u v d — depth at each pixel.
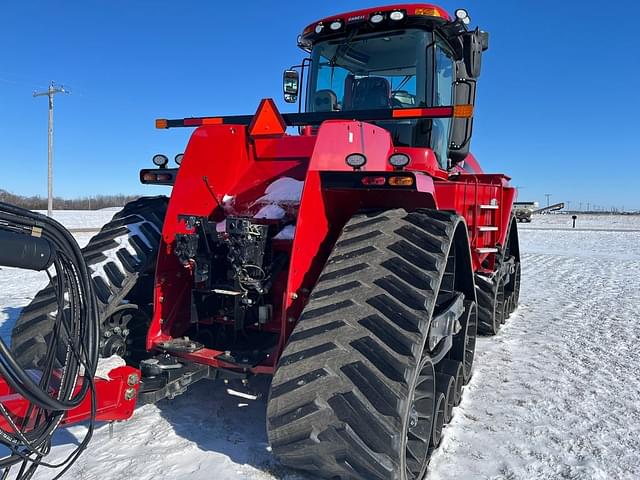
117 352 3.42
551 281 10.12
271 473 2.63
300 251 2.70
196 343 3.10
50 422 2.14
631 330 6.02
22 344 3.05
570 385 4.18
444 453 3.04
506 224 5.68
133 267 3.51
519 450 3.08
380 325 2.32
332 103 4.61
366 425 2.16
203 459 2.76
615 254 15.95
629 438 3.27
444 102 4.48
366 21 4.21
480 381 4.27
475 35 4.08
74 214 42.94
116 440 2.96
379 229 2.74
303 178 3.23
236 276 2.84
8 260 1.91
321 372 2.26
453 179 5.08
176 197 3.19
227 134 3.37
